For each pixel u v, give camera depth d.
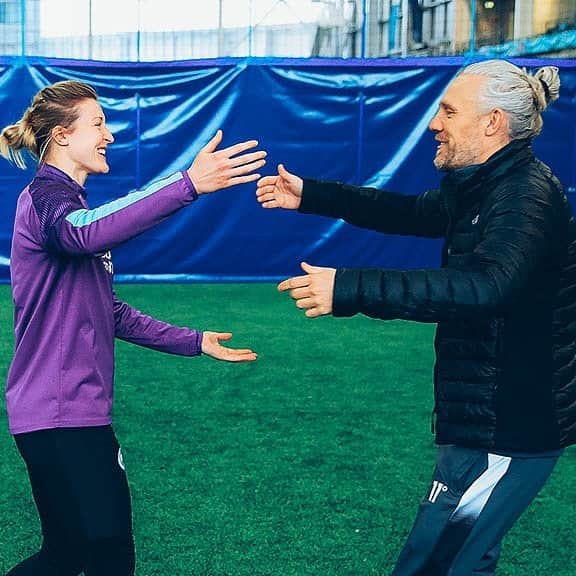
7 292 10.09
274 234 11.04
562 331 2.20
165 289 10.56
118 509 2.35
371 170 11.06
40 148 2.37
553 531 3.73
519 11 13.30
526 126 2.19
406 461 4.62
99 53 11.41
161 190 2.19
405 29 12.90
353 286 1.96
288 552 3.50
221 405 5.64
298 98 10.88
